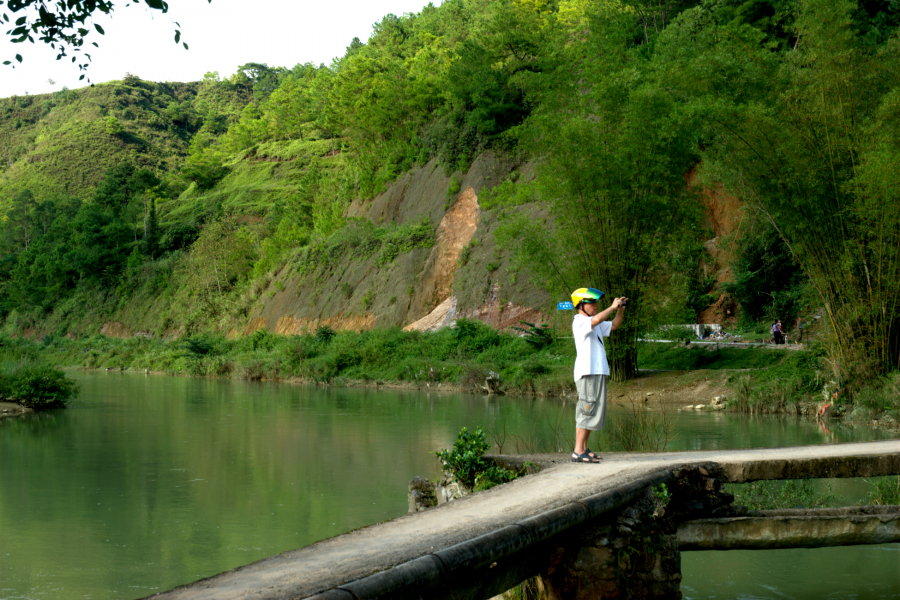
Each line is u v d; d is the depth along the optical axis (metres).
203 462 13.90
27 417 22.12
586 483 5.43
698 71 21.83
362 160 64.38
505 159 47.69
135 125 163.12
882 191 16.81
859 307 18.25
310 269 57.72
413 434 17.28
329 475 12.43
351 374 37.03
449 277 45.25
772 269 33.28
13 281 91.94
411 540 4.02
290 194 92.12
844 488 9.77
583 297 6.79
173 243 87.38
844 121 17.84
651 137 23.05
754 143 18.61
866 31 32.94
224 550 8.13
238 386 36.28
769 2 36.97
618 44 33.69
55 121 173.12
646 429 11.02
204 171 112.62
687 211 24.42
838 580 6.82
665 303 24.83
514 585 4.77
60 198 121.81
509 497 5.13
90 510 10.08
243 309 64.06
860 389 18.41
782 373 22.17
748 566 7.34
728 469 6.35
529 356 31.33
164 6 6.77
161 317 71.56
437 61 66.38
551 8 69.75
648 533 5.21
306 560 3.68
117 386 36.47
